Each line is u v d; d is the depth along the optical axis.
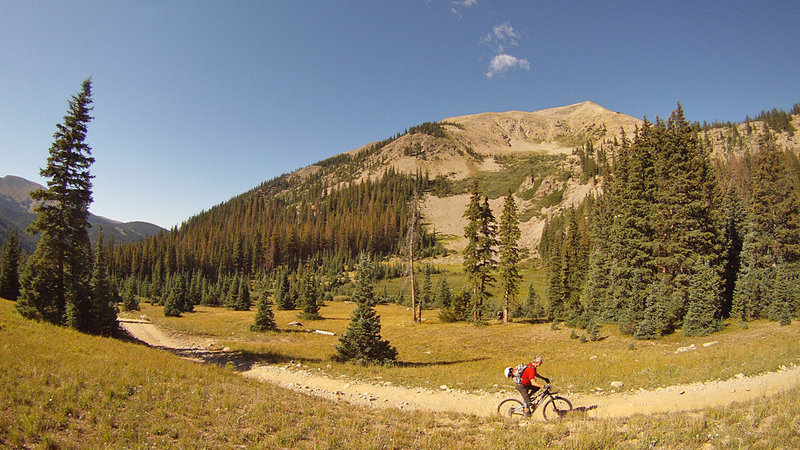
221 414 10.79
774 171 43.50
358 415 12.06
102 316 27.23
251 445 8.87
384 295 89.25
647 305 30.06
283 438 9.19
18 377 11.49
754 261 32.72
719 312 29.89
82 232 28.69
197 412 10.66
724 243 35.41
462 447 9.02
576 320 36.72
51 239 26.95
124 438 8.56
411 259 53.09
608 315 35.88
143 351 19.77
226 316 56.56
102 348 18.09
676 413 10.05
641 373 17.56
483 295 47.56
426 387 17.45
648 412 11.13
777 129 178.88
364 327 23.19
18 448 7.62
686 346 24.27
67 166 27.98
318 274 124.00
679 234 33.47
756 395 11.91
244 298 70.56
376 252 150.00
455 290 85.44
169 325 42.09
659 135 36.72
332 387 17.34
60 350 15.84
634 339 28.41
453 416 12.12
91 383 11.82
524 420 11.20
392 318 58.69
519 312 55.88
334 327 46.81
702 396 12.75
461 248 154.12
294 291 73.44
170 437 9.00
